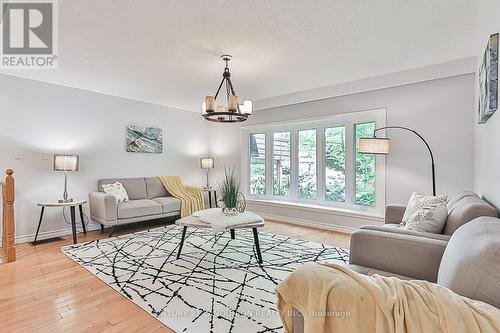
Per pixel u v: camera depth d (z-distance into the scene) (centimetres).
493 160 201
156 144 537
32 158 386
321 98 442
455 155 330
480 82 251
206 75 364
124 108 489
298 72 358
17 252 330
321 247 346
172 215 473
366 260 171
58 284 242
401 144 370
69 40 257
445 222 202
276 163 529
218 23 228
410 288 94
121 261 296
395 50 290
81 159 436
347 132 431
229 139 596
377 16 220
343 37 257
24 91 378
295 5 203
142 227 458
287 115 495
